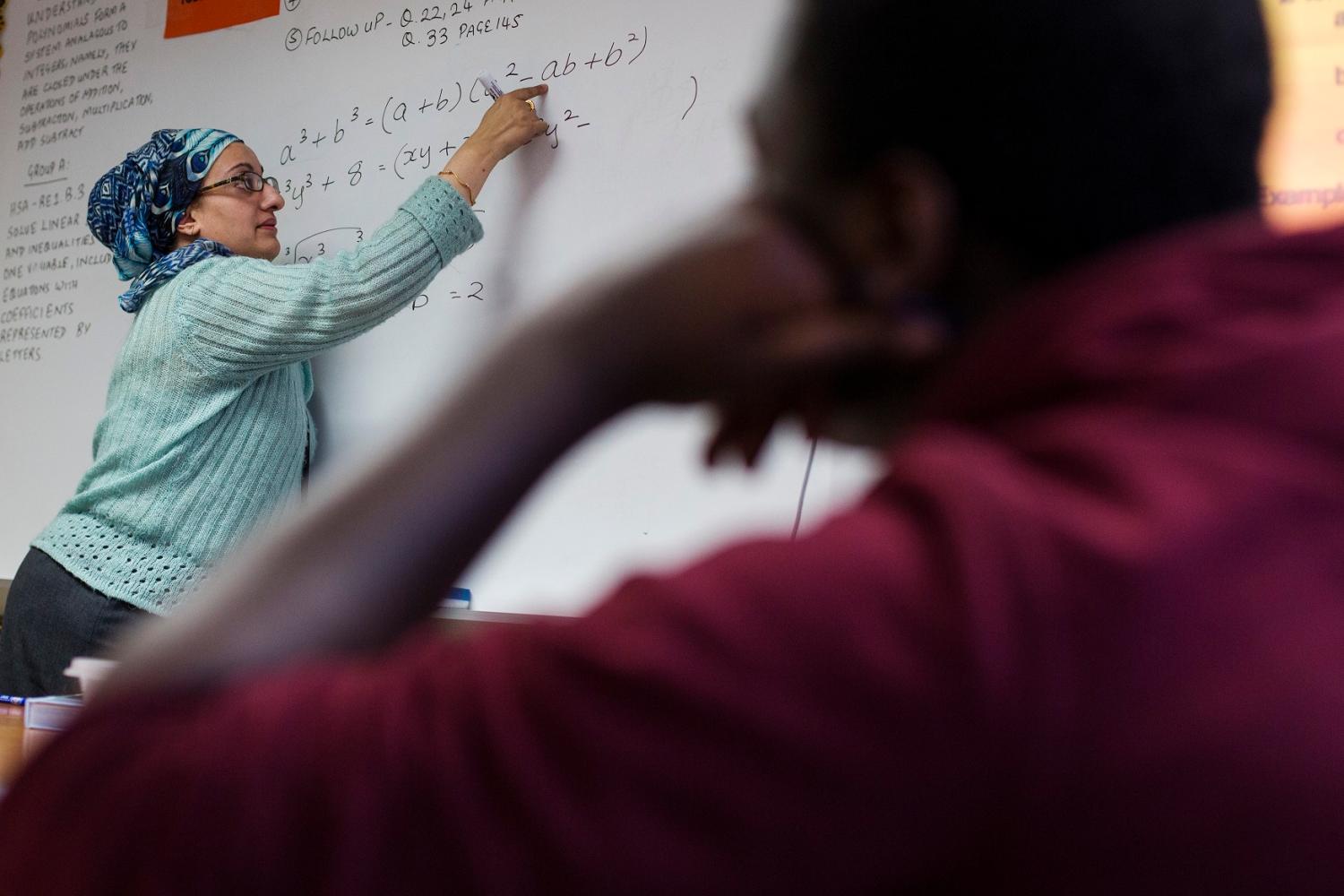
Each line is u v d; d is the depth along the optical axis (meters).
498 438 0.31
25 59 2.45
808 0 0.32
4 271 2.43
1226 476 0.26
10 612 1.80
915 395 0.32
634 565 0.29
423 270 1.69
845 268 0.31
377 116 1.93
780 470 1.42
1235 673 0.24
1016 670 0.23
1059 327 0.29
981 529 0.25
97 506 1.76
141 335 1.74
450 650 0.28
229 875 0.24
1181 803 0.24
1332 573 0.25
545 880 0.23
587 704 0.24
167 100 2.20
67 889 0.26
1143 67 0.29
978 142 0.29
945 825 0.24
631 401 0.32
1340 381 0.27
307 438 1.91
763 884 0.23
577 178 1.71
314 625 0.30
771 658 0.24
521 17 1.79
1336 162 1.19
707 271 0.31
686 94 1.62
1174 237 0.30
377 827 0.24
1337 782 0.24
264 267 1.69
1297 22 1.21
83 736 0.29
